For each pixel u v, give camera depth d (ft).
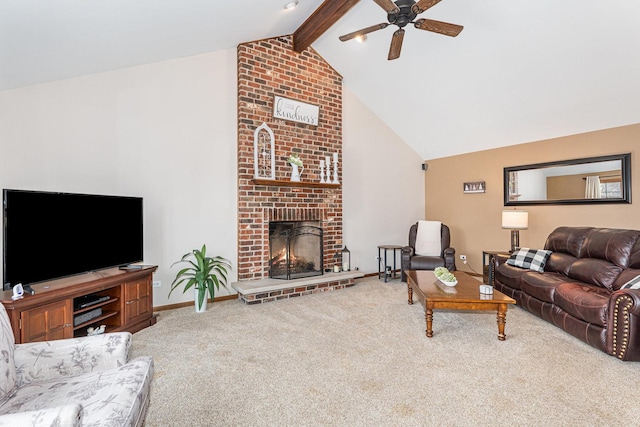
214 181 13.33
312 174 15.75
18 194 7.38
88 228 9.07
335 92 16.58
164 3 7.91
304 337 9.48
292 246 15.53
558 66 11.43
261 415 5.92
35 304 7.28
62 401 4.07
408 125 18.69
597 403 6.26
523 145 15.98
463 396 6.48
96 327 9.48
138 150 11.58
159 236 12.10
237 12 10.20
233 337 9.50
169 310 12.14
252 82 13.87
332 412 6.00
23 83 9.07
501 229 17.10
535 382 7.00
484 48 11.94
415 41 12.85
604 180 13.17
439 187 20.24
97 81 10.70
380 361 7.97
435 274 11.44
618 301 7.93
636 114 11.99
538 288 10.76
